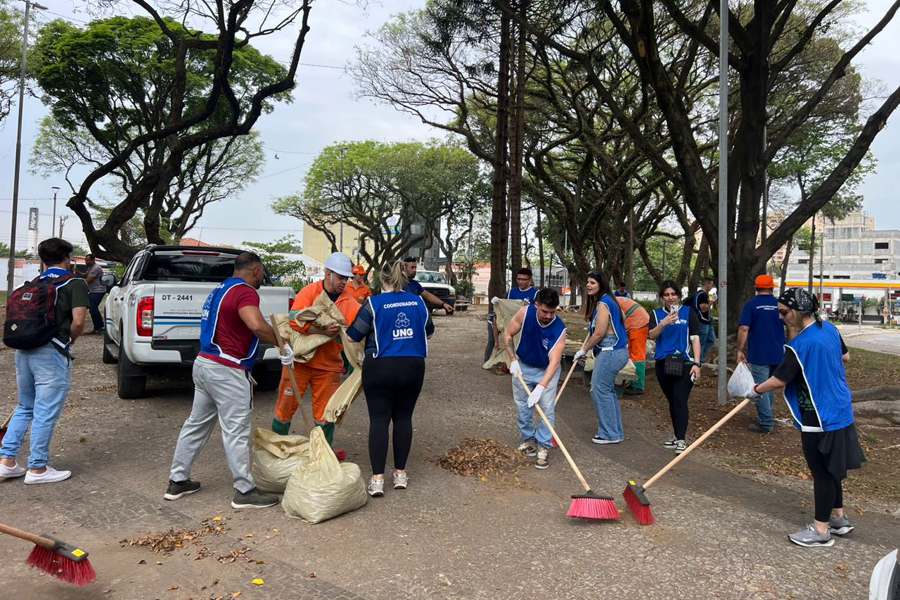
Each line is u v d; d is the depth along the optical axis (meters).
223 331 4.22
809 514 4.45
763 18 9.80
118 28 21.52
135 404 7.34
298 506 4.07
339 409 4.78
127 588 3.21
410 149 35.94
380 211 38.28
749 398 4.14
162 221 28.02
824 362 3.82
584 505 4.09
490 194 36.34
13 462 4.77
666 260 63.16
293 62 12.86
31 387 4.82
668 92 9.44
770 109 17.50
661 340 6.24
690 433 6.87
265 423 6.52
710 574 3.46
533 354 5.55
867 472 5.65
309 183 37.16
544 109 19.50
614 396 6.39
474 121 22.80
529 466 5.48
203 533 3.85
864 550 3.82
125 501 4.37
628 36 9.80
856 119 19.36
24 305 4.64
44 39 21.36
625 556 3.68
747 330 6.96
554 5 12.16
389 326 4.56
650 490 4.92
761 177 10.29
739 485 5.13
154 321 6.80
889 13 9.75
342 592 3.20
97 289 14.19
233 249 9.09
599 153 17.88
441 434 6.44
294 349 4.93
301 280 31.53
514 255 13.52
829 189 10.02
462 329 18.88
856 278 76.75
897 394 8.13
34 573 3.36
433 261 49.41
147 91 23.47
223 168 31.11
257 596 3.14
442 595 3.19
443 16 14.03
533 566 3.53
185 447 4.39
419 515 4.24
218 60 12.81
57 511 4.18
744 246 10.41
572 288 40.19
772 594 3.25
